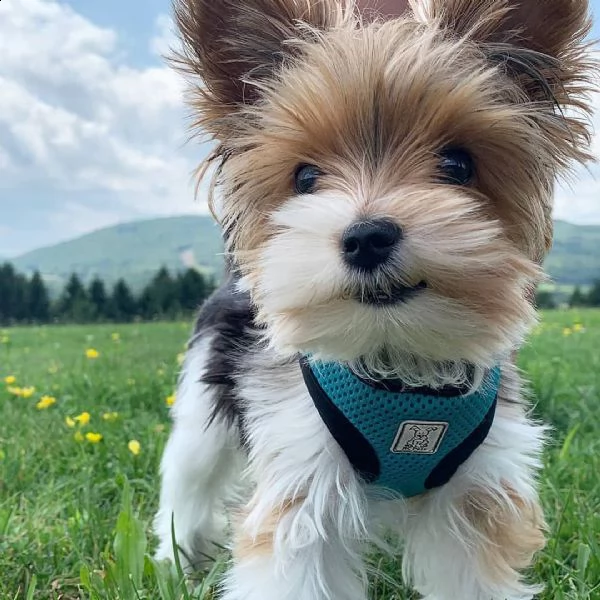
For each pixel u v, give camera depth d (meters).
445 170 0.22
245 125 0.25
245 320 0.30
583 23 0.24
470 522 0.25
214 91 0.26
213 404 0.31
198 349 0.33
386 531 0.28
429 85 0.22
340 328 0.21
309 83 0.23
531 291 0.24
